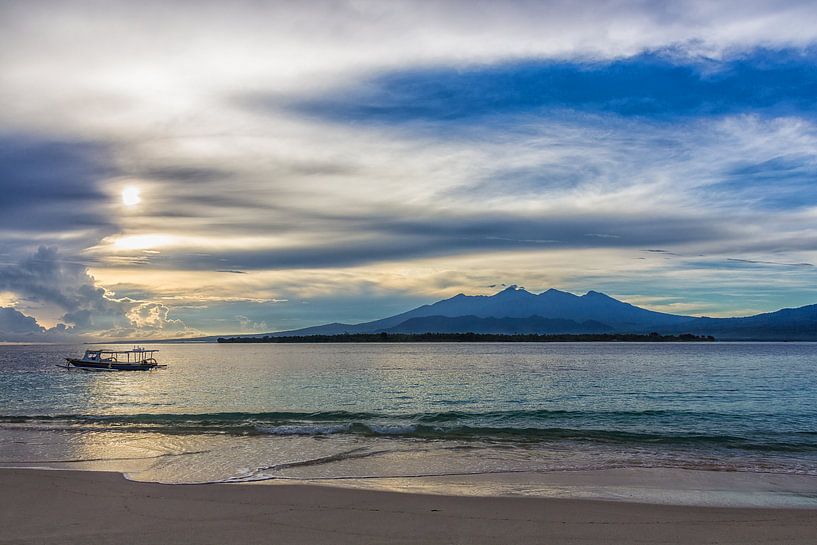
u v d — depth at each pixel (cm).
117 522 1020
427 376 6662
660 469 1619
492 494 1285
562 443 2072
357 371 7800
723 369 7894
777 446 2048
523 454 1848
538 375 6712
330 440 2086
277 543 912
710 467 1655
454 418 2941
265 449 1886
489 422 2778
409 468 1605
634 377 6297
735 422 2791
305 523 1022
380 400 4056
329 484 1373
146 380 6550
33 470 1493
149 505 1134
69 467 1577
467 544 918
